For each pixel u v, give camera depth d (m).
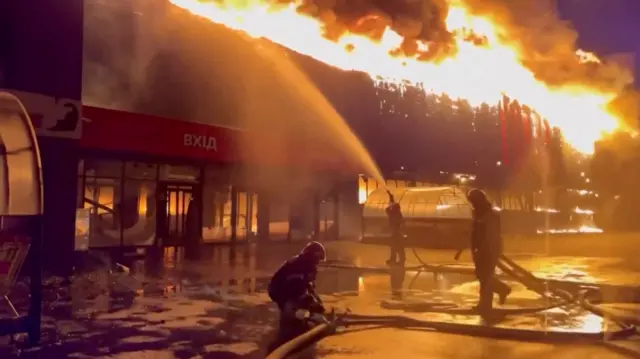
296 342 6.52
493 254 8.91
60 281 12.34
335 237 26.92
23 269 12.05
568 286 11.60
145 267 15.10
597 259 19.20
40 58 13.66
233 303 9.77
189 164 20.64
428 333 7.59
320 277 14.08
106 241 18.14
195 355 6.38
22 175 6.88
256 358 6.27
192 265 15.74
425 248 23.84
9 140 6.89
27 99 13.27
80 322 8.11
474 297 10.83
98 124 16.27
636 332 7.62
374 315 8.47
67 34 14.20
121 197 18.61
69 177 14.31
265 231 23.80
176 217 20.69
